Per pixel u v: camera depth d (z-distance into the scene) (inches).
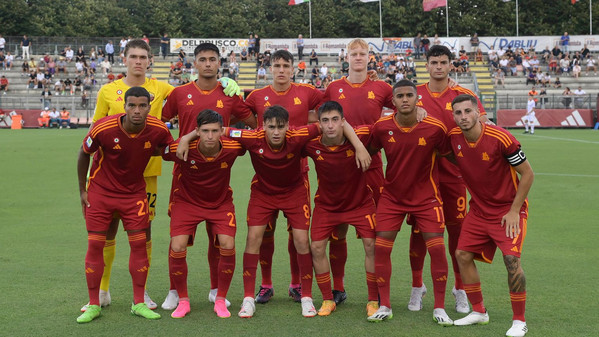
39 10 1987.0
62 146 828.0
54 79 1542.8
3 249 279.3
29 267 249.3
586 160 654.5
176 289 204.7
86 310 192.2
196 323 189.3
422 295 214.7
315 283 241.1
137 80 228.1
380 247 199.3
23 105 1429.6
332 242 215.8
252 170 586.9
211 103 228.8
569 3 1987.0
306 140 202.4
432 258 195.9
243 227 336.8
